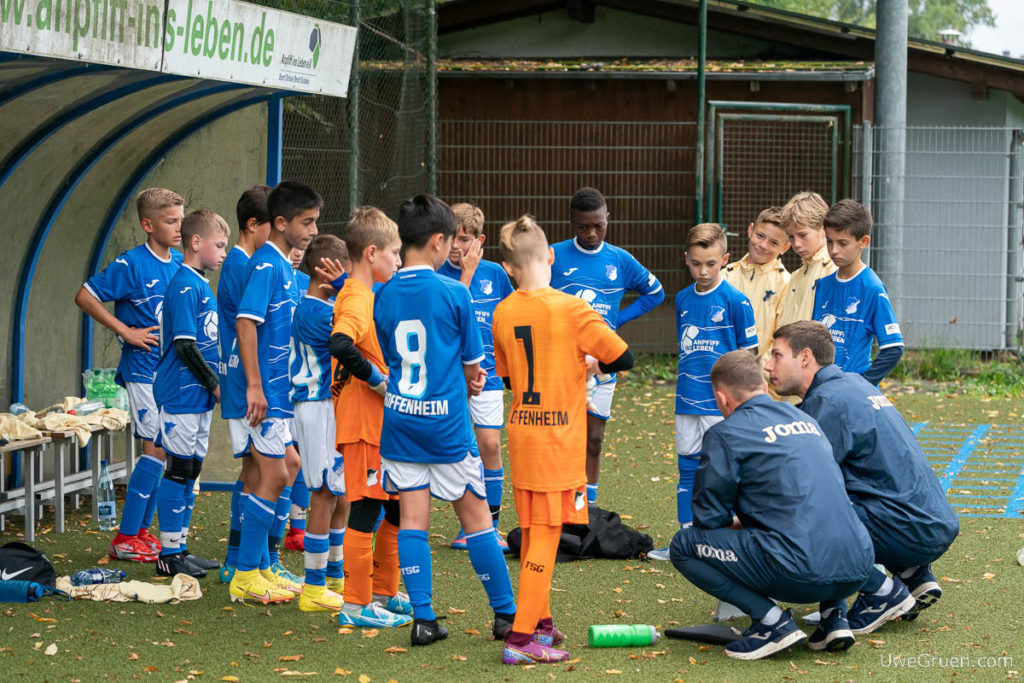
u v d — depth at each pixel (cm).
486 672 1106
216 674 1108
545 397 1142
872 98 3594
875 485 1227
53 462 1812
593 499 1714
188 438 1465
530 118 3641
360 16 2211
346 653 1169
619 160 3631
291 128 2302
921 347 3450
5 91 1423
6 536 1655
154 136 1825
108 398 1853
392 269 1237
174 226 1622
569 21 3916
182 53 1337
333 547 1423
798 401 1606
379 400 1240
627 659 1148
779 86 3544
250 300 1326
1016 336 3384
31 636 1217
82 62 1195
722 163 3497
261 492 1354
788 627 1138
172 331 1449
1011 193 3347
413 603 1188
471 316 1168
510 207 3653
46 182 1772
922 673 1102
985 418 2725
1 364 1792
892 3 3278
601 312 1706
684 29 3850
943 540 1223
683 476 1559
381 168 2441
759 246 1664
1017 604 1341
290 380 1308
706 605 1350
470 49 3988
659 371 3341
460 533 1634
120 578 1422
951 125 3556
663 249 3638
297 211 1359
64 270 1878
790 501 1126
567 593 1396
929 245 3478
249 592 1352
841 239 1465
